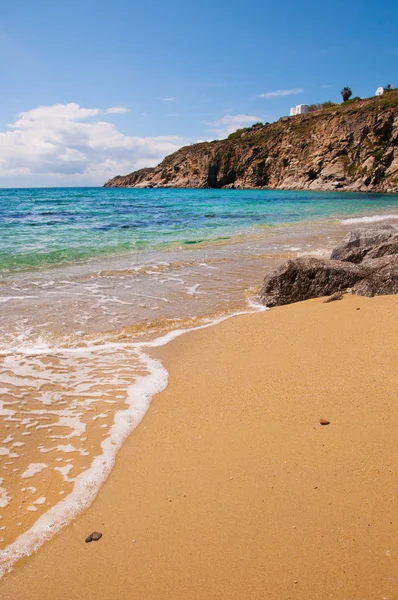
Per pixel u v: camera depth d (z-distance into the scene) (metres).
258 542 2.47
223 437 3.52
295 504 2.73
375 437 3.38
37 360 5.21
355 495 2.78
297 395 4.14
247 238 16.44
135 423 3.81
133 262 11.75
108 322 6.71
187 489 2.93
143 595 2.19
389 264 7.68
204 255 12.80
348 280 7.71
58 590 2.24
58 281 9.46
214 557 2.39
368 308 6.61
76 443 3.51
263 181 95.31
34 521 2.69
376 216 25.58
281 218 25.28
